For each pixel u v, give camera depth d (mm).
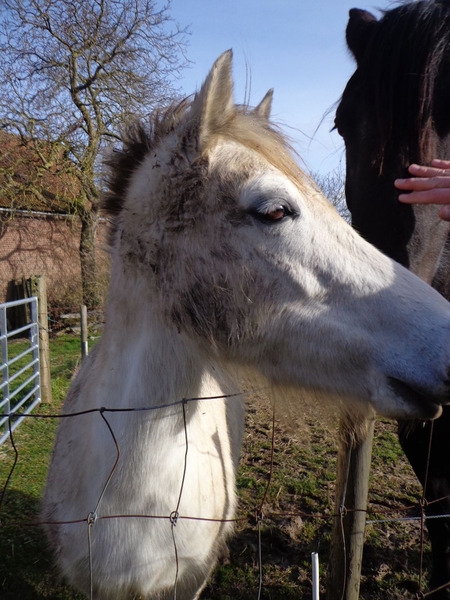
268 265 1525
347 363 1492
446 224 2041
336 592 2508
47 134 13570
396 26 1962
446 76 1944
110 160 1922
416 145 1887
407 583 2961
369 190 2014
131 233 1719
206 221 1566
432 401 1377
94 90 13836
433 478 2371
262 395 2539
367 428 1941
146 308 1720
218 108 1571
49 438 5254
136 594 2049
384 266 1512
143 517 1798
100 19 13617
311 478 4164
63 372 8000
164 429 1752
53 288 13523
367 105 2055
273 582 2984
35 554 3283
